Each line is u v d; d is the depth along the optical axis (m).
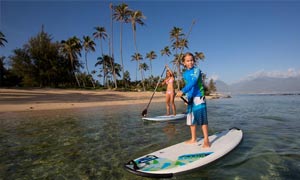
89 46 48.09
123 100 22.06
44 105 15.43
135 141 4.93
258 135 5.18
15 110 12.61
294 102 19.56
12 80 43.12
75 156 3.99
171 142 4.75
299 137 4.96
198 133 5.58
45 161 3.76
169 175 2.91
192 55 4.06
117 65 60.12
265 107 13.60
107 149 4.38
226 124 6.89
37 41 41.41
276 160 3.44
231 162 3.39
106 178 2.95
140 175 2.98
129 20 41.69
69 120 8.48
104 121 8.02
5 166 3.56
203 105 3.92
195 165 3.11
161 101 20.88
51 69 41.00
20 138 5.52
